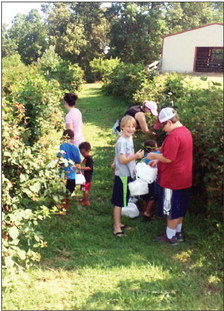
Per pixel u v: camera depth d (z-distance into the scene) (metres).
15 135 3.62
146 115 6.25
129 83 15.08
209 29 31.03
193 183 4.67
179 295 3.24
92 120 12.28
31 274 3.55
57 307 3.09
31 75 12.20
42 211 3.54
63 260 3.83
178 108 5.46
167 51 32.47
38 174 3.72
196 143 4.41
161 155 3.89
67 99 5.56
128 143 4.30
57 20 43.47
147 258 3.87
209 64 31.77
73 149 4.80
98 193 5.73
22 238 4.17
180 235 4.25
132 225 4.70
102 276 3.52
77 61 42.69
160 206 4.10
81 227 4.59
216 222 4.26
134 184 4.33
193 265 3.70
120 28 38.09
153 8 38.03
